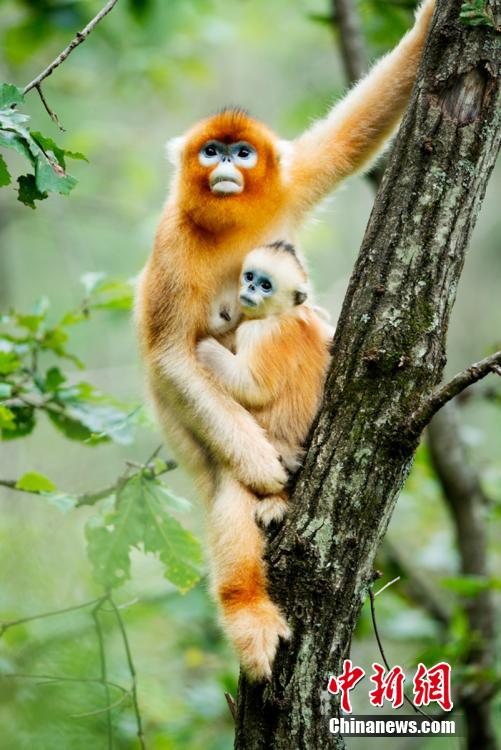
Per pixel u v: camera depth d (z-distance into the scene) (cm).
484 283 2434
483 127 686
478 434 1440
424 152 688
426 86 698
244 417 830
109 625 968
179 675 1385
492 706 1207
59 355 983
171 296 870
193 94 2528
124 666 1180
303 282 860
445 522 1631
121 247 2119
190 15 1764
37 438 1748
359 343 692
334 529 687
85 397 977
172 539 848
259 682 694
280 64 2514
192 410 839
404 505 1484
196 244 875
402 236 688
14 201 1948
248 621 708
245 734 696
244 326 862
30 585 978
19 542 995
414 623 1312
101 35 1802
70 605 976
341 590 689
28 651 933
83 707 857
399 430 679
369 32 1539
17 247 2264
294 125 1883
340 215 2431
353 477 686
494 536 1697
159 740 1137
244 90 2558
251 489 789
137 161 2053
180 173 891
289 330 849
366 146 926
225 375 852
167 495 855
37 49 1678
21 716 830
